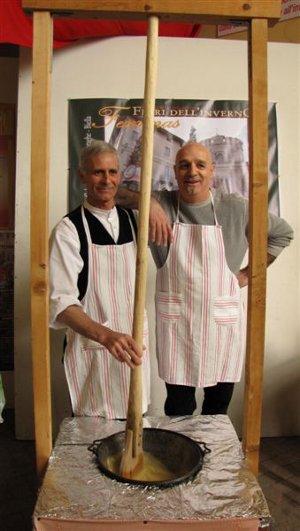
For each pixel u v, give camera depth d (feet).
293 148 7.45
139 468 4.01
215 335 5.42
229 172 7.37
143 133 3.81
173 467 4.28
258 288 4.06
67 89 7.16
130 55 7.14
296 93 7.39
